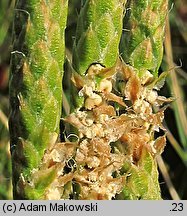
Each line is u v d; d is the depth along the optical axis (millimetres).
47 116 81
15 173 81
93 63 84
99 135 83
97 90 83
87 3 83
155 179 89
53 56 80
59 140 83
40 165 81
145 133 87
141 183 88
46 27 80
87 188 83
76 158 82
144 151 87
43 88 80
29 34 80
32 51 80
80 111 83
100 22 83
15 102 81
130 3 89
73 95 83
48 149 81
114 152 87
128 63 89
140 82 87
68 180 81
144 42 89
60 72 81
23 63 80
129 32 89
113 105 88
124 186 88
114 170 84
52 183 81
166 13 90
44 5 80
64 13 81
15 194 82
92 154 83
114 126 83
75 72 83
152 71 89
